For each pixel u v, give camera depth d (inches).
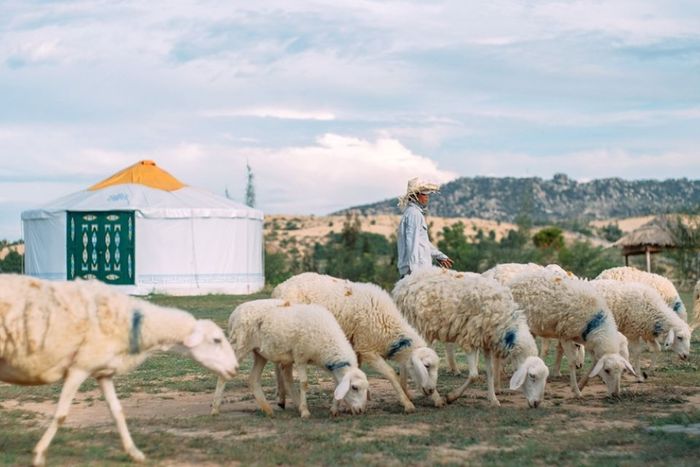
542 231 2138.3
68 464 300.0
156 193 1322.6
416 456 313.6
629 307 510.9
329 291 429.7
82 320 297.7
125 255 1275.8
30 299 295.7
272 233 3294.8
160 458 311.6
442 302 439.5
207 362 316.5
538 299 464.4
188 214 1280.8
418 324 445.7
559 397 451.8
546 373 409.4
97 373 305.6
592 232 4707.2
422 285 447.5
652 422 373.7
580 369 553.9
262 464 301.9
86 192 1354.6
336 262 1852.9
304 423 378.6
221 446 329.4
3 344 293.6
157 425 378.3
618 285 518.9
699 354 626.2
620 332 516.7
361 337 422.3
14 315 292.4
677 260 1667.1
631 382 503.2
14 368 298.5
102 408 436.5
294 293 431.5
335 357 389.4
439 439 342.0
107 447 326.3
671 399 437.4
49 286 301.0
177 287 1279.5
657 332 510.9
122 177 1365.7
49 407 439.8
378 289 431.5
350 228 2388.0
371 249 2197.3
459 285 440.1
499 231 4018.2
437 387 487.8
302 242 3186.5
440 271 455.8
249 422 381.4
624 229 5502.0
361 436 350.3
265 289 1397.6
